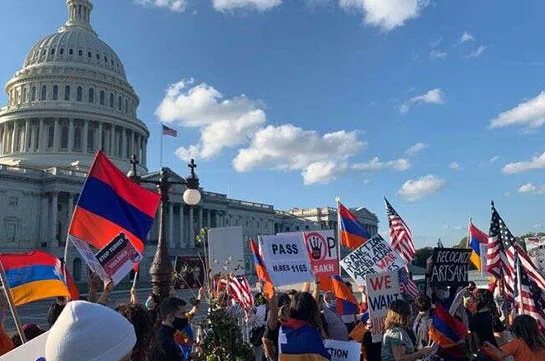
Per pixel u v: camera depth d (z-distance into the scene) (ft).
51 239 296.92
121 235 28.55
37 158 352.08
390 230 57.67
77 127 372.17
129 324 10.37
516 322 23.85
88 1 438.40
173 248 341.21
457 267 38.73
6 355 12.69
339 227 52.13
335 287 41.09
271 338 30.71
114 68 415.85
